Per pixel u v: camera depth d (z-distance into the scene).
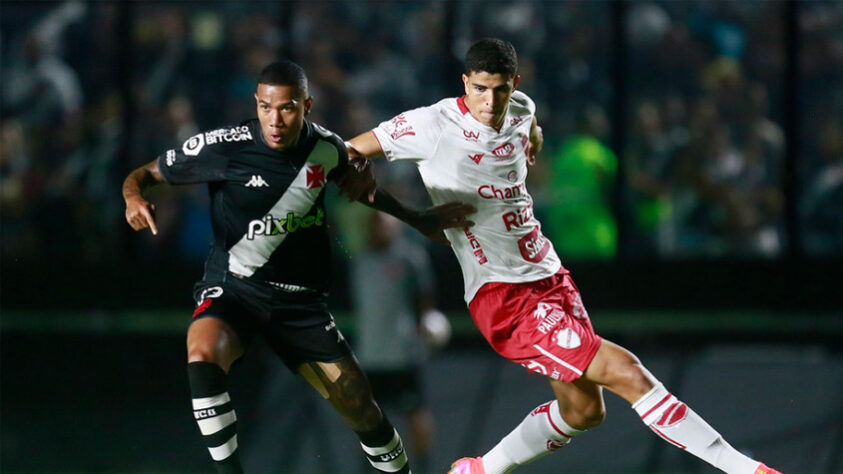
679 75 30.12
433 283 31.12
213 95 30.31
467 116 17.72
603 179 30.19
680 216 30.39
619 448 29.53
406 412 29.25
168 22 30.23
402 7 30.19
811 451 29.64
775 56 30.22
